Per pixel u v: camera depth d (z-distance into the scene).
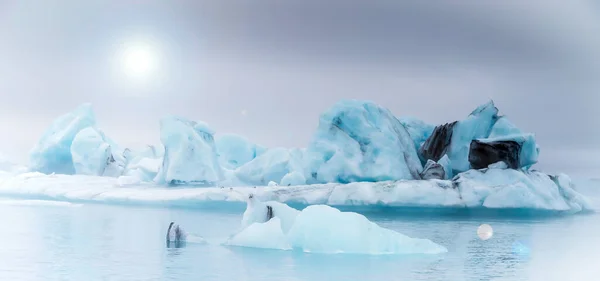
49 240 19.98
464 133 34.28
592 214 30.44
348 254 17.55
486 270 16.08
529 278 15.27
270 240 18.55
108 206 31.66
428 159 35.03
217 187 34.97
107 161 40.34
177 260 16.64
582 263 17.23
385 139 33.62
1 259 16.73
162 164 36.38
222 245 18.94
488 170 30.34
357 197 29.53
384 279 14.65
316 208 18.53
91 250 18.17
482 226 24.84
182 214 28.30
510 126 34.16
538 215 28.98
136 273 15.06
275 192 30.80
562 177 31.77
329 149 34.09
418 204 28.88
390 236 18.22
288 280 14.45
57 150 41.34
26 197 36.00
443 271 15.68
